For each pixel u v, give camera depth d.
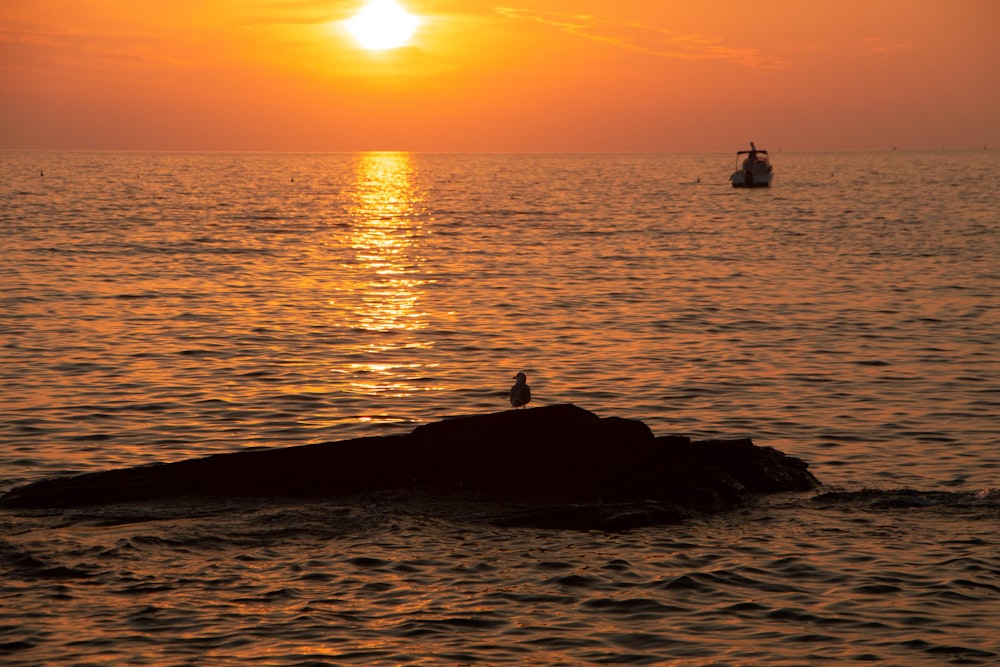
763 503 28.12
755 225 149.00
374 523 25.73
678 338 58.16
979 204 195.12
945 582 22.62
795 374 48.28
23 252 101.50
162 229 136.25
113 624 20.39
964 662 19.08
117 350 53.25
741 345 55.91
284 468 28.28
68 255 100.06
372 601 21.58
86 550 23.89
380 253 109.06
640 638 20.05
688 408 41.56
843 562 23.78
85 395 42.81
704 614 21.08
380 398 43.16
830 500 28.31
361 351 54.03
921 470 32.75
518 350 54.41
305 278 86.69
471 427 29.19
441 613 21.05
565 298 74.69
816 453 34.84
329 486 27.92
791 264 97.38
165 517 26.23
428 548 24.38
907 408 41.41
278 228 142.62
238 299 73.44
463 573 23.02
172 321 63.06
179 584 22.27
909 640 19.95
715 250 111.81
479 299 74.31
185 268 92.06
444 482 28.09
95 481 27.98
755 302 72.50
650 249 113.31
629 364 50.62
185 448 35.25
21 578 22.41
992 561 23.78
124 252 104.88
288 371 48.56
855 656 19.33
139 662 18.89
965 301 72.25
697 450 29.77
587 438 28.83
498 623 20.62
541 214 176.62
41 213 162.25
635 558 23.94
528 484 27.95
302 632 20.12
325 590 22.08
